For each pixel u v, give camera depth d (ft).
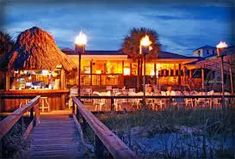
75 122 30.14
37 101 31.65
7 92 39.52
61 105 44.34
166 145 18.92
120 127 25.13
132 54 63.10
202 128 22.43
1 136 13.28
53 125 29.43
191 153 17.88
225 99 33.09
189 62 69.00
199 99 40.14
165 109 29.84
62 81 44.52
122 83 68.69
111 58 64.18
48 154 18.72
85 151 19.03
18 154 18.15
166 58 67.92
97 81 67.97
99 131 14.07
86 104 48.62
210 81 60.23
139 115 28.30
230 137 20.15
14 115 18.40
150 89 52.75
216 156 17.16
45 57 42.42
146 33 61.62
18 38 43.73
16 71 44.88
